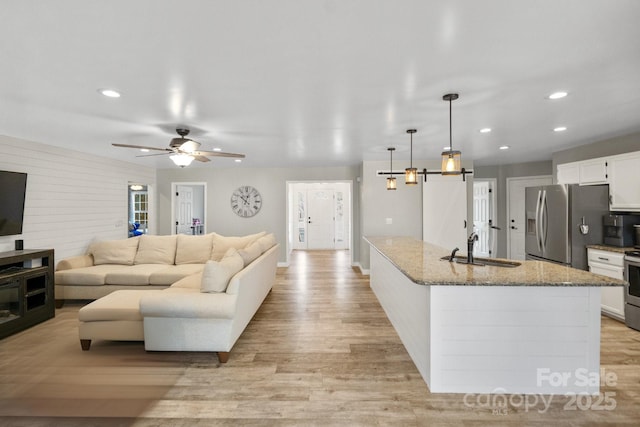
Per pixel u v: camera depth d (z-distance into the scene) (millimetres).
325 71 2150
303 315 4004
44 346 3139
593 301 2250
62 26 1604
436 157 5859
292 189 10391
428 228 6129
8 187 3855
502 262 2797
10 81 2295
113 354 2955
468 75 2219
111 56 1930
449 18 1554
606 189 4066
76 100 2699
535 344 2273
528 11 1492
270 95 2588
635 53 1907
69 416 2086
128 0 1399
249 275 3332
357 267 7199
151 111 3004
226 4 1433
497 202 6953
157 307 2783
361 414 2084
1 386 2439
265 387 2404
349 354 2930
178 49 1850
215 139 4238
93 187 5414
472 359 2297
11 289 3506
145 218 8719
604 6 1449
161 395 2309
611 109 2979
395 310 3475
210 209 7379
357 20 1568
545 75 2219
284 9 1475
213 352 3002
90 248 5023
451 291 2291
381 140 4309
